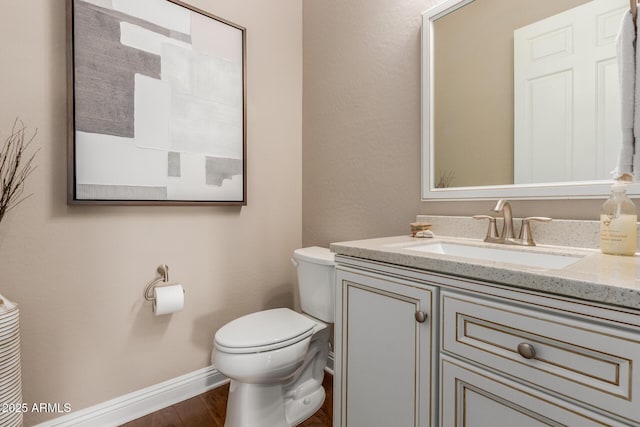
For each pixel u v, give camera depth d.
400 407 0.90
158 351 1.54
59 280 1.29
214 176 1.67
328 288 1.49
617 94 0.94
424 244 1.18
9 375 1.04
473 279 0.75
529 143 1.11
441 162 1.36
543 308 0.63
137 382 1.49
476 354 0.73
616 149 0.94
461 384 0.76
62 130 1.29
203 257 1.68
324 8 1.91
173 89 1.53
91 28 1.31
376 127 1.62
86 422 1.35
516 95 1.14
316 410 1.54
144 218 1.50
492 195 1.20
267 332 1.34
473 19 1.25
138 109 1.43
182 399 1.61
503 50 1.18
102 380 1.40
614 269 0.66
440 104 1.36
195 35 1.60
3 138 1.18
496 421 0.69
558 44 1.05
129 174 1.41
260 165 1.89
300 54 2.07
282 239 2.00
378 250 0.96
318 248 1.79
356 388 1.04
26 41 1.21
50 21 1.26
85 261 1.35
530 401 0.64
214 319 1.72
